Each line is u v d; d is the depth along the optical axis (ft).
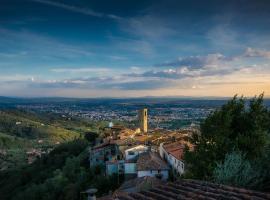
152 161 201.16
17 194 272.72
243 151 78.02
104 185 201.98
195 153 86.53
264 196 42.24
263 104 83.87
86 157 300.20
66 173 262.47
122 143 279.49
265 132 80.12
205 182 50.26
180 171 175.52
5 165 583.58
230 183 62.44
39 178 306.35
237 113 85.66
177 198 42.93
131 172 207.72
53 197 224.94
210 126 84.43
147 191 47.32
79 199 200.44
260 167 65.21
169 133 349.00
